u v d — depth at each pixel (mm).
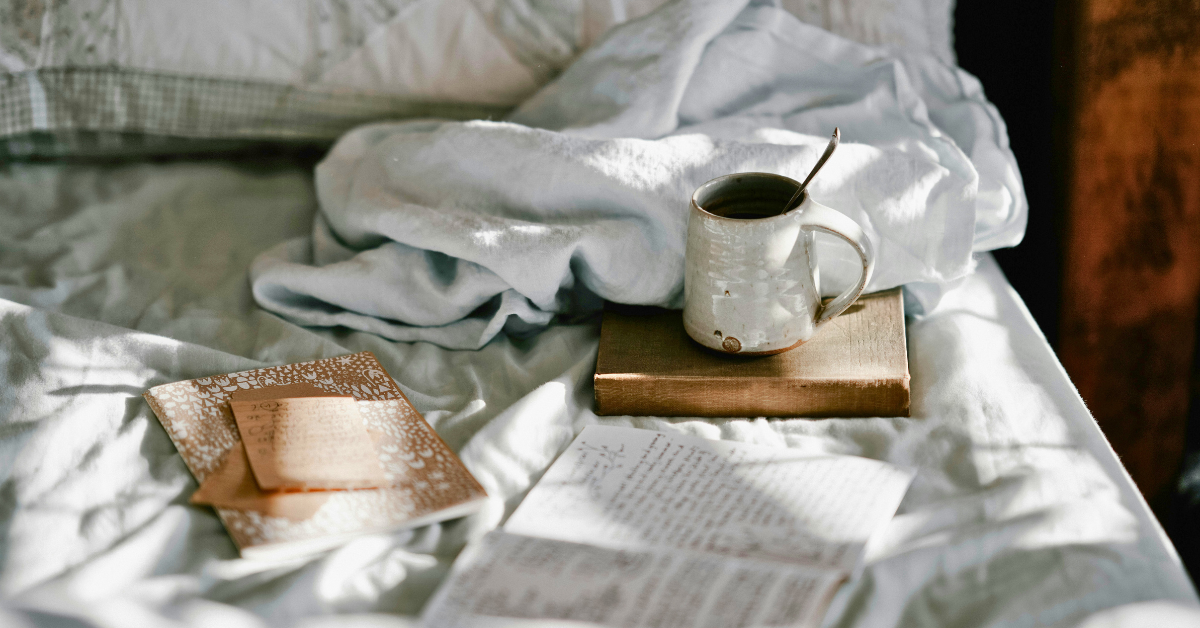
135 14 1673
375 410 1372
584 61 1614
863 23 1673
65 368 1401
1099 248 1727
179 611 1210
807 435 1364
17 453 1326
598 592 1218
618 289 1445
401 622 1207
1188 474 1771
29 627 1201
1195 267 1688
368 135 1629
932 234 1453
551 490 1305
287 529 1267
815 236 1389
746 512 1279
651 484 1308
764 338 1372
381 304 1479
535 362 1445
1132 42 1638
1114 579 1217
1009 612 1204
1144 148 1669
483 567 1236
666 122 1551
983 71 1802
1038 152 1764
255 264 1534
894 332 1411
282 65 1689
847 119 1570
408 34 1687
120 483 1316
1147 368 1752
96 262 1585
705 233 1347
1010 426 1343
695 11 1575
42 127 1685
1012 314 1481
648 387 1381
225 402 1376
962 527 1264
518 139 1483
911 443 1343
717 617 1198
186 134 1700
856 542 1249
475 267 1452
